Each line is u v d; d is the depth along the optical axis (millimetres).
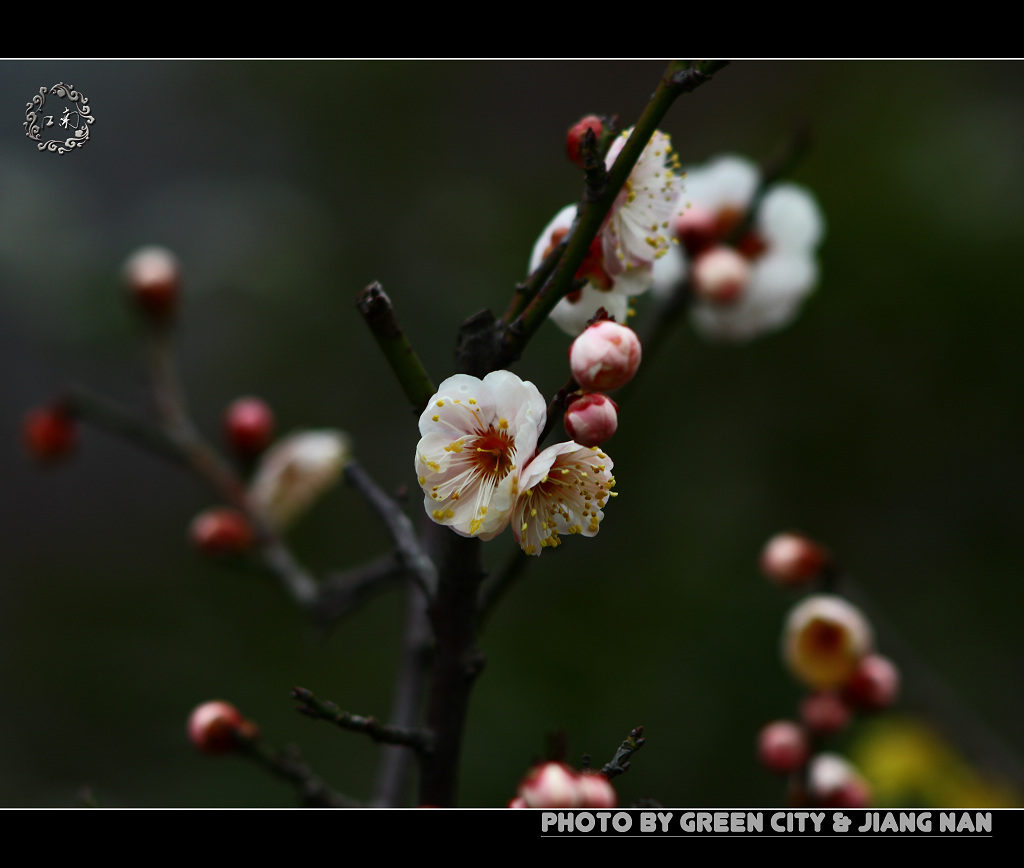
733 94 6684
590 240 1343
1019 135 5398
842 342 5219
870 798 2391
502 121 6805
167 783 4391
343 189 5922
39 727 4617
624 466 5078
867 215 5238
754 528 4910
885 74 5957
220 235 4500
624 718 4312
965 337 5098
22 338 5590
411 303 5383
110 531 6191
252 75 5914
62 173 4816
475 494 1362
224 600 5141
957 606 4836
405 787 2205
